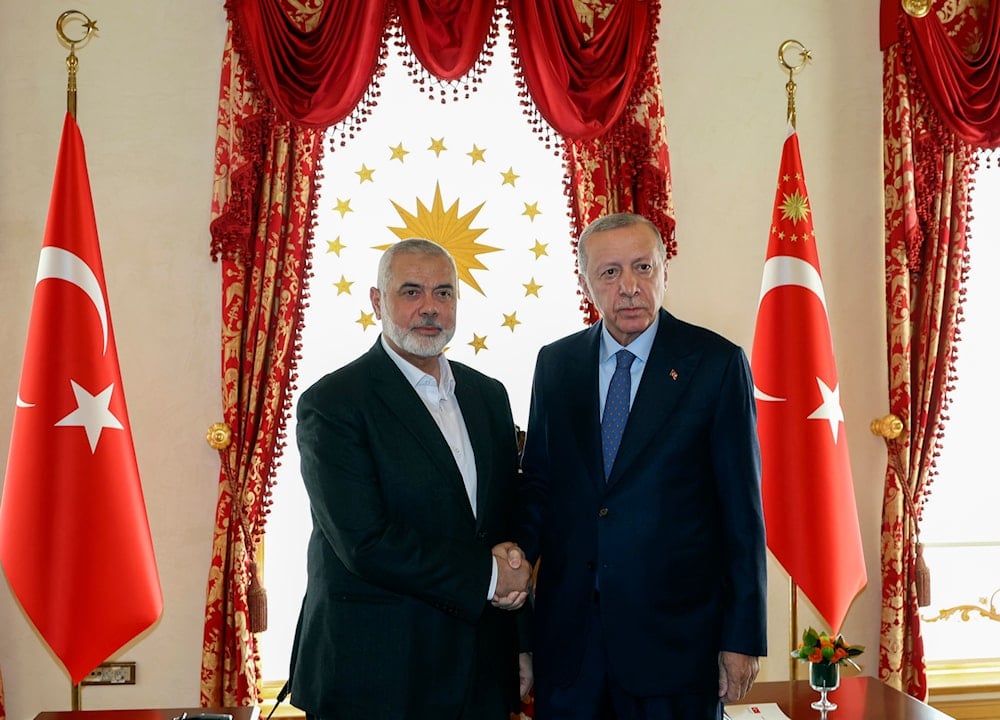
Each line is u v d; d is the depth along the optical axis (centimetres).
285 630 345
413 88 351
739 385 209
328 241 346
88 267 286
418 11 327
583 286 225
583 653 209
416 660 203
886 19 359
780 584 361
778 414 321
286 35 322
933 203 355
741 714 246
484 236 353
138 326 334
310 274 336
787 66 333
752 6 363
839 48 367
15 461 275
